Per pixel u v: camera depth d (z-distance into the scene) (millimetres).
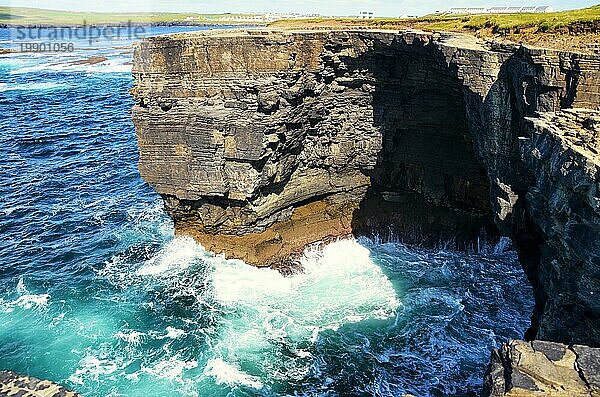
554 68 24859
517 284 36812
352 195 44781
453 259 40188
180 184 39562
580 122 21078
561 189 19438
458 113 38219
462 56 29656
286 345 31250
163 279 38250
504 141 28922
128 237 45031
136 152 68438
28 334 32406
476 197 41125
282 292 36625
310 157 42344
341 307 34781
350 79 40562
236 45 36531
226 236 41062
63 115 88688
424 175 42625
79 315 34250
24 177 58969
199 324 33281
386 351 30578
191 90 38344
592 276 18406
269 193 40469
